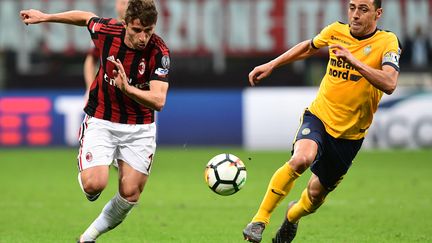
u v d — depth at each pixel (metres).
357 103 26.89
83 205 42.56
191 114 75.06
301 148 26.09
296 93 74.69
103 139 25.97
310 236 32.69
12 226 35.56
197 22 82.62
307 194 27.94
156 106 24.73
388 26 83.12
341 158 27.56
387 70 25.64
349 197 45.31
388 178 54.44
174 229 34.66
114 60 25.16
